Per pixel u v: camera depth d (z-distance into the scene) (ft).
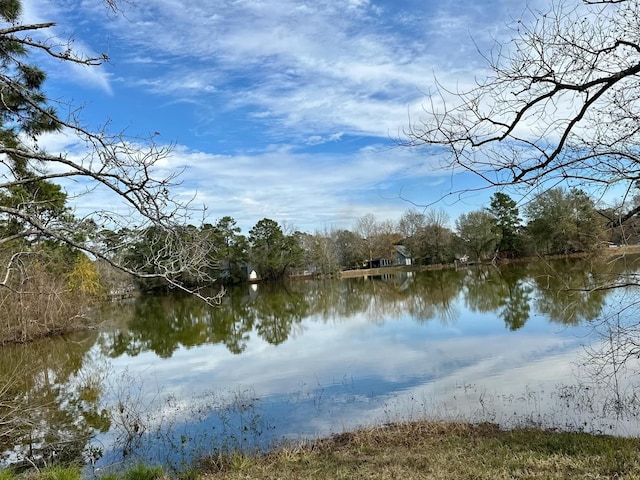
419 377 39.32
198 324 96.53
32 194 18.35
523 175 11.98
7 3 16.61
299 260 218.38
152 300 163.12
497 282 117.39
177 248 15.92
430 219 207.92
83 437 31.27
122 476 23.85
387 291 136.67
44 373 55.83
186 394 40.68
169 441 29.32
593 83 11.29
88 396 42.73
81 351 70.74
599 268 17.66
